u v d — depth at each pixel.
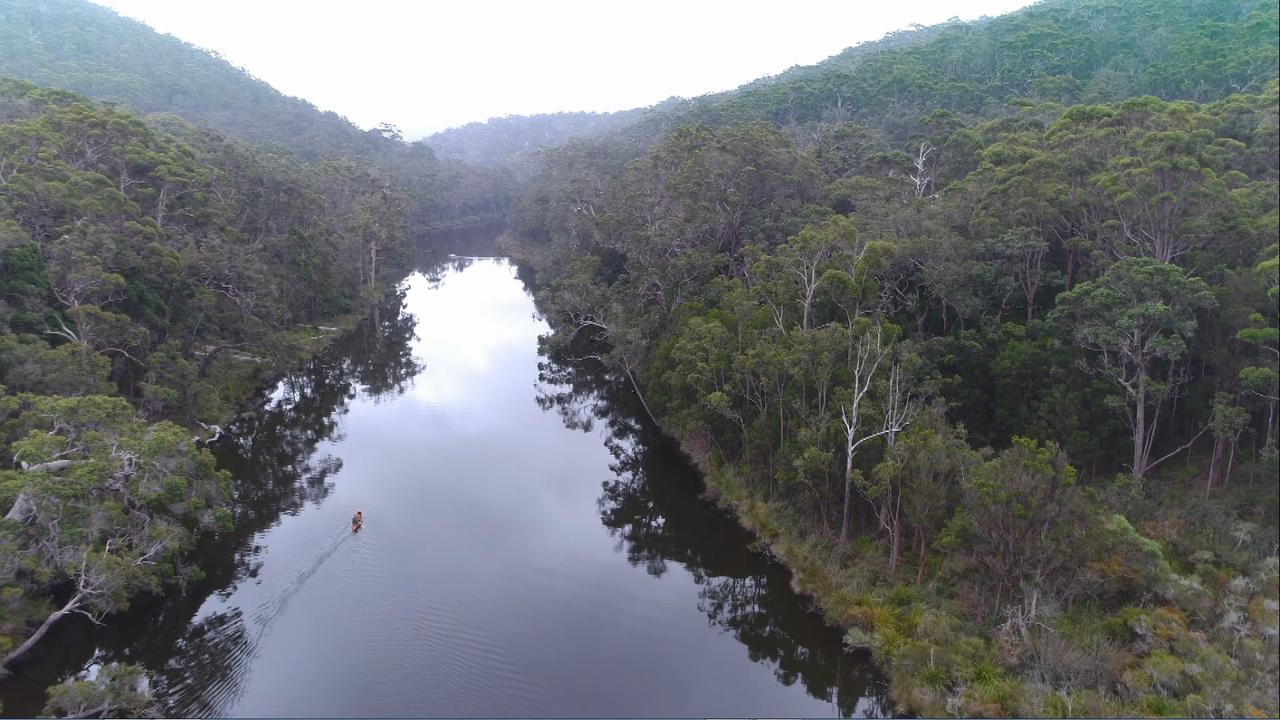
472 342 85.75
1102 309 35.41
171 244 58.19
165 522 33.75
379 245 99.44
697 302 56.75
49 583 31.02
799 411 39.69
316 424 60.00
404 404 65.56
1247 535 30.22
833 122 102.88
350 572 37.72
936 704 27.52
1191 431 37.41
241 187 76.50
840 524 39.72
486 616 34.72
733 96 150.50
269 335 64.06
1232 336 34.09
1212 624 27.58
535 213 127.31
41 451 29.88
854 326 40.25
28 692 28.34
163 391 46.81
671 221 66.50
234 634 32.38
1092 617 29.75
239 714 27.78
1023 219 43.75
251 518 43.25
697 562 40.53
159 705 28.02
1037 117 67.25
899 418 35.56
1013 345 39.28
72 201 48.78
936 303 47.25
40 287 43.78
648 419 60.03
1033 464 29.20
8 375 37.41
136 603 34.03
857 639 31.11
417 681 29.94
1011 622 29.28
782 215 65.00
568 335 71.25
